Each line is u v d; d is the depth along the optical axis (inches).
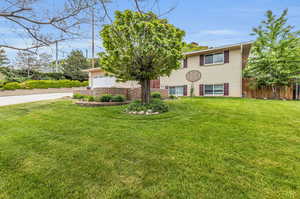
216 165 95.1
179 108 291.0
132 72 257.9
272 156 105.1
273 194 70.9
